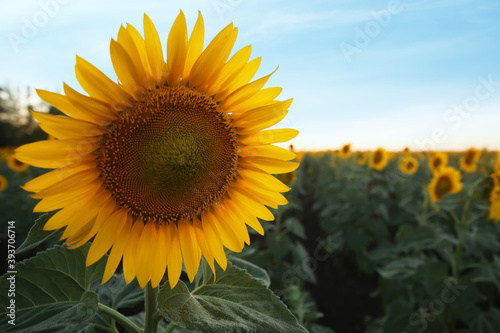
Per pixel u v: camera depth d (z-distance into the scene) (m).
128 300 0.39
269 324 0.28
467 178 2.27
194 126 0.34
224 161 0.36
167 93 0.33
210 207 0.37
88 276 0.34
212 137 0.34
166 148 0.32
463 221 1.03
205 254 0.35
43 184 0.28
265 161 0.37
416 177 2.05
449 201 1.08
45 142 0.27
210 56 0.33
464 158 1.74
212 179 0.35
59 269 0.33
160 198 0.33
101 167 0.31
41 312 0.30
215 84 0.35
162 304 0.29
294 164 0.37
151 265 0.33
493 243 0.96
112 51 0.28
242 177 0.38
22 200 1.94
